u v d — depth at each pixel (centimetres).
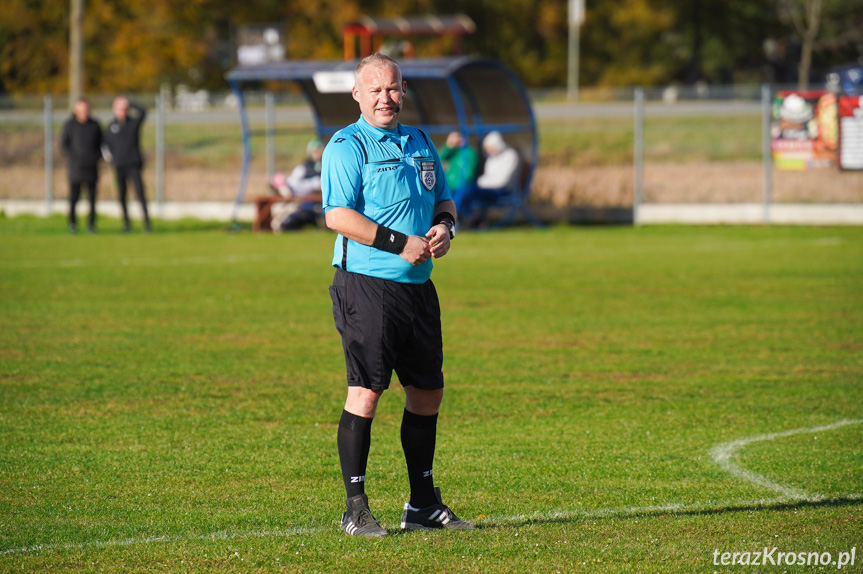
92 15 16088
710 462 2117
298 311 4106
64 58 16188
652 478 2005
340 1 16212
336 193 1617
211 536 1659
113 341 3466
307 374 2997
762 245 6372
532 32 19762
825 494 1889
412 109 8031
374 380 1630
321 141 8112
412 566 1500
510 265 5547
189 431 2369
